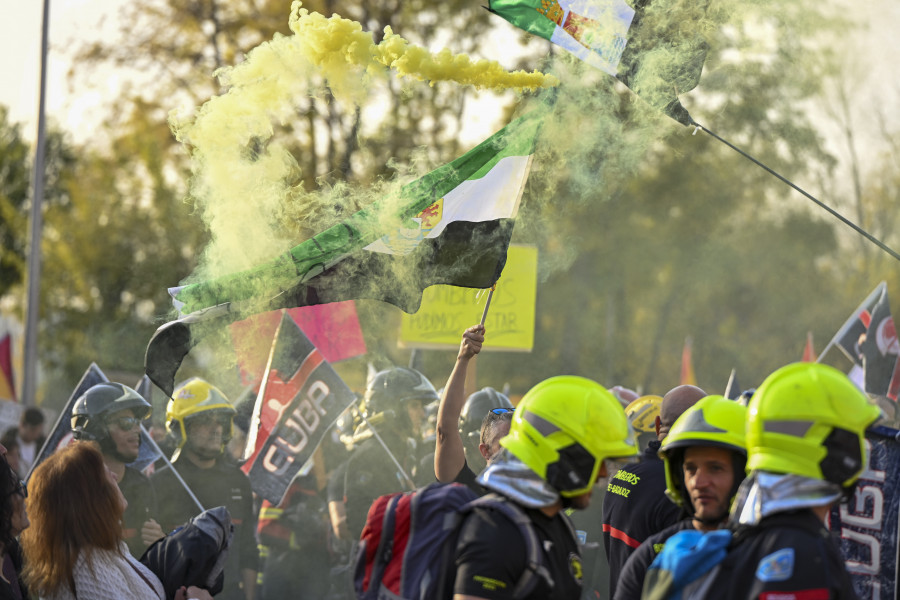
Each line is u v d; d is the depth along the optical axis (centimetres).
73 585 645
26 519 659
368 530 529
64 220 4231
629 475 743
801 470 451
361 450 1295
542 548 500
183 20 4081
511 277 1789
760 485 460
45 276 4203
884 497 738
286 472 1217
